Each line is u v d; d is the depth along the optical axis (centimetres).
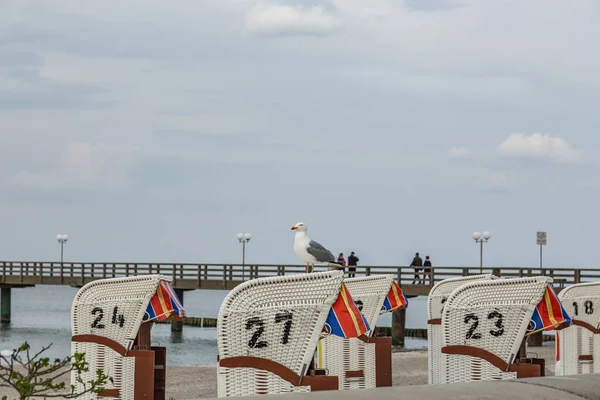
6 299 7012
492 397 692
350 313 1045
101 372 902
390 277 1580
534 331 1299
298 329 1038
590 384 759
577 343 1744
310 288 1041
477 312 1302
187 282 5978
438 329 1717
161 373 1419
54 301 13200
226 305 1047
